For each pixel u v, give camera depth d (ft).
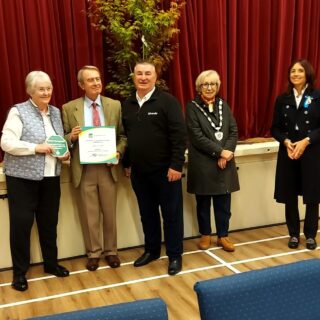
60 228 11.35
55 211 10.14
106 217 10.76
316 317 4.49
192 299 9.12
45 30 11.17
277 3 13.43
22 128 9.18
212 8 12.66
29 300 9.37
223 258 11.23
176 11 11.22
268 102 14.02
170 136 9.59
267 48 13.62
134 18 11.03
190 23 12.52
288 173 11.18
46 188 9.83
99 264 11.08
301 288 4.49
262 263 10.86
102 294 9.52
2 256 10.95
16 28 11.01
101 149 10.04
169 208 10.07
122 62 11.32
